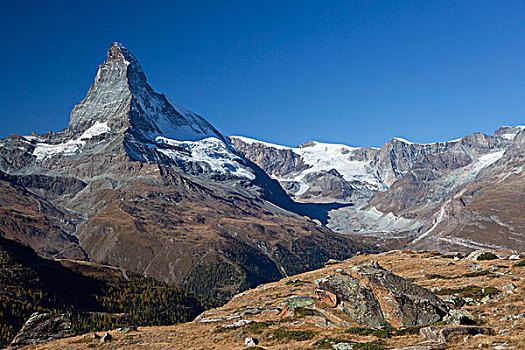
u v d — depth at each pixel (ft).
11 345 223.92
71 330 238.68
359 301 199.72
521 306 183.62
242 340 187.52
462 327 151.94
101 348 197.47
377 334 171.53
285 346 169.27
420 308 189.78
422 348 139.13
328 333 180.75
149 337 209.15
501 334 148.56
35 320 238.48
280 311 227.20
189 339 200.03
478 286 225.35
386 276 206.80
